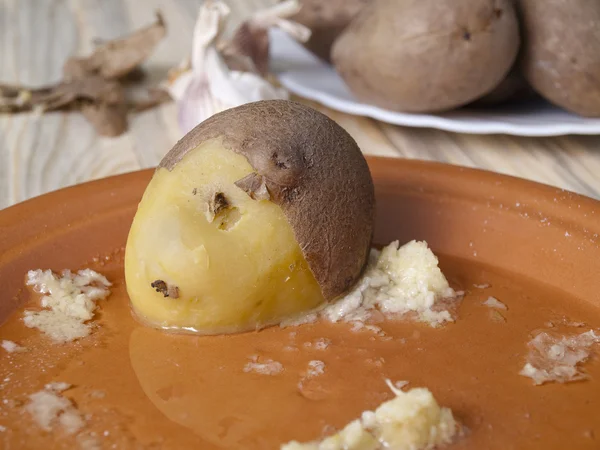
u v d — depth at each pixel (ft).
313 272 0.64
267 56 1.10
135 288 0.64
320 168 0.64
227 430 0.54
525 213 0.73
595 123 0.94
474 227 0.75
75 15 1.47
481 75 0.91
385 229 0.76
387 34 0.92
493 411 0.56
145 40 1.14
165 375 0.59
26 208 0.71
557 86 0.93
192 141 0.65
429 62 0.91
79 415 0.55
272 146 0.62
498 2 0.90
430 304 0.67
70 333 0.63
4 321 0.64
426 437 0.52
